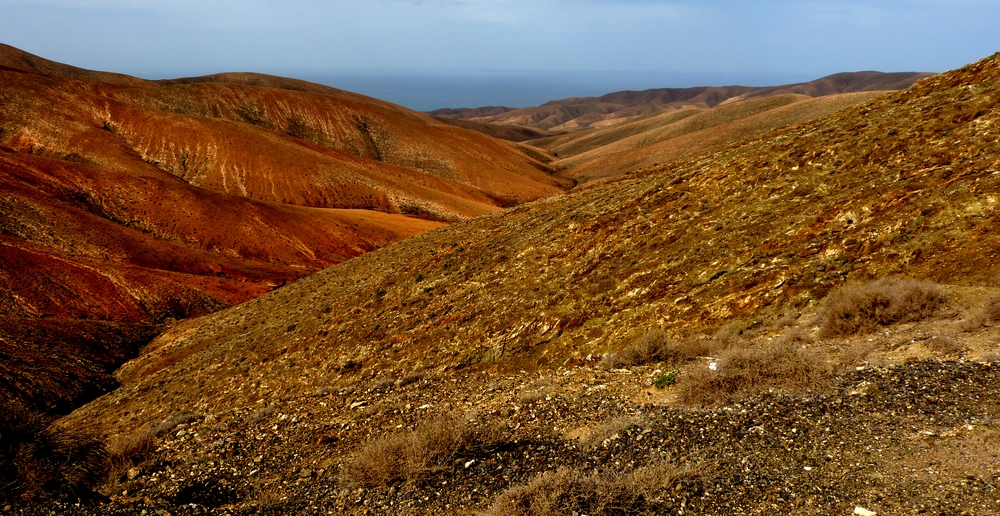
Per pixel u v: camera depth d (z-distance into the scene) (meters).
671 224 19.22
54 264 45.16
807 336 10.02
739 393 7.83
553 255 21.56
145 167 100.12
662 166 35.81
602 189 35.44
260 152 110.81
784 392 7.58
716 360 9.01
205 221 71.69
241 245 70.62
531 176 187.50
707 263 15.18
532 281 19.95
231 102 172.62
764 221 16.14
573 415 8.56
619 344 13.41
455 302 21.39
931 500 4.76
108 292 45.69
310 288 39.88
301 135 171.25
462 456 7.47
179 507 7.32
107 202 70.00
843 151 17.83
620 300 15.58
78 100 116.69
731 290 13.19
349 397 12.12
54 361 30.38
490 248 27.27
